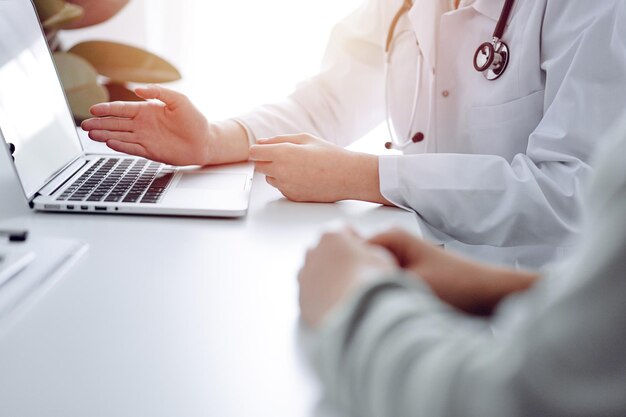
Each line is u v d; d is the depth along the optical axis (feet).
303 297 1.36
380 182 2.91
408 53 4.10
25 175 2.68
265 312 1.84
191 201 2.73
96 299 1.89
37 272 1.99
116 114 3.14
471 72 3.72
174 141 3.18
